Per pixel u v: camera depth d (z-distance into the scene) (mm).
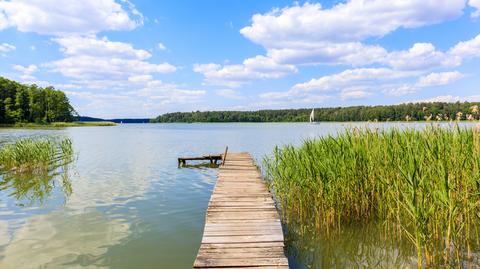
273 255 5359
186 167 19719
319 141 10469
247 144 36094
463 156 6531
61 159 21188
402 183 7336
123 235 7750
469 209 5980
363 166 8445
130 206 10328
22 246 7008
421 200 5891
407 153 7180
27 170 16719
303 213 9055
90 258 6473
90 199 11164
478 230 7113
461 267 5633
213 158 21125
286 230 8008
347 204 8258
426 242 5656
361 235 7531
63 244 7160
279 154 11422
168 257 6574
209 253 5434
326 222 8117
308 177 8367
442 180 5551
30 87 91812
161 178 15664
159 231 8055
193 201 11070
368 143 8992
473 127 7164
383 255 6492
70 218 9008
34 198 11164
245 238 6074
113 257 6531
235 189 10188
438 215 6152
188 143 39156
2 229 8047
